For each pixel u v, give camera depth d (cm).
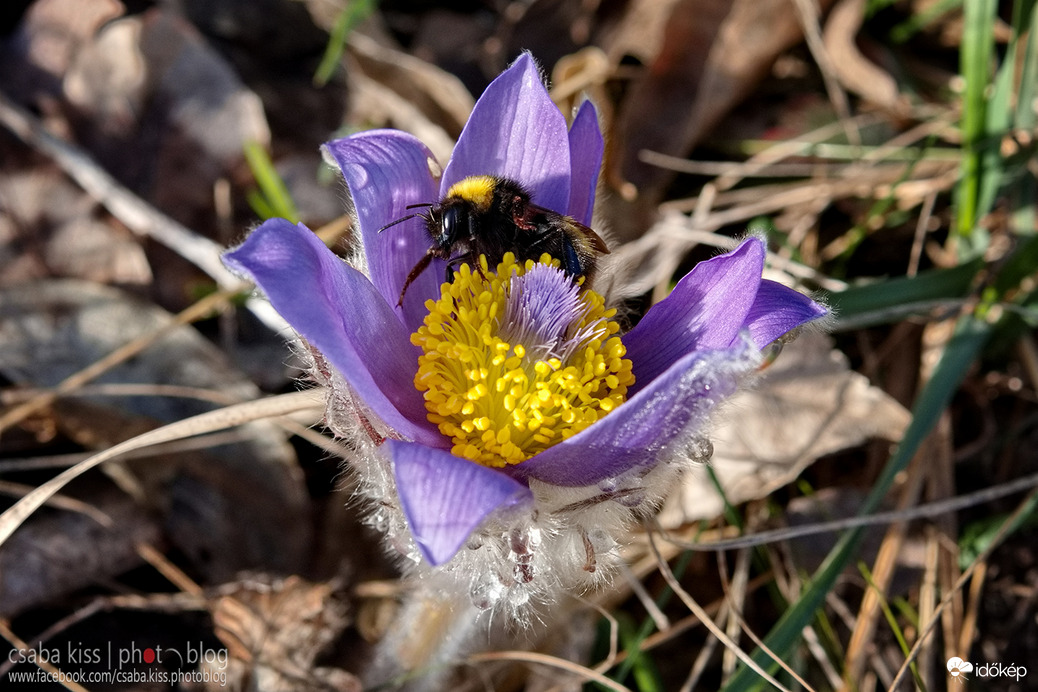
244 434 20
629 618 20
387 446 15
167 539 20
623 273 19
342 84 24
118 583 19
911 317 21
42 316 20
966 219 21
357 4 22
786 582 20
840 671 19
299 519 20
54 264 21
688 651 20
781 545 20
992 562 20
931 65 24
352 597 19
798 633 18
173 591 19
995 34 24
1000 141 21
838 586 20
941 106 23
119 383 20
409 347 17
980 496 19
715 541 18
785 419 20
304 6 24
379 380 16
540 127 17
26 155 21
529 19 24
